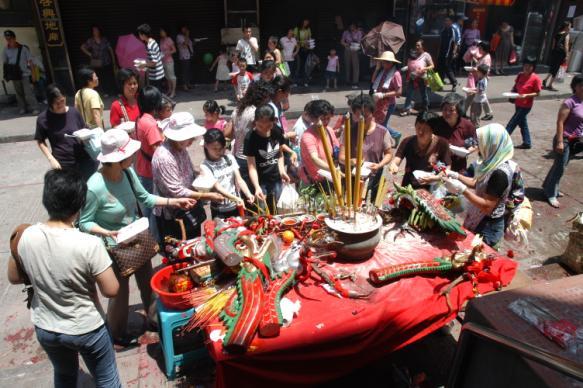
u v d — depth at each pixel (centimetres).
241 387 233
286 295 261
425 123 397
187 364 314
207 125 529
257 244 279
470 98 937
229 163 400
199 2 1210
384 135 449
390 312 247
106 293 244
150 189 440
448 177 346
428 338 347
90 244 235
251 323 224
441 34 1154
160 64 1027
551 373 150
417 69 975
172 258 308
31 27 1080
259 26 1255
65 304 236
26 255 230
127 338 345
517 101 777
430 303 260
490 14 1409
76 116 465
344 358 247
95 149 447
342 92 1197
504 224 365
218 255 266
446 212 320
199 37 1248
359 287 268
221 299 253
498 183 327
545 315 175
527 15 1402
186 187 369
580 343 161
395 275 270
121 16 1174
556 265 443
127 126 449
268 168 431
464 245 312
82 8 1137
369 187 430
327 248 296
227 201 398
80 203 235
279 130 434
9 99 1100
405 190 334
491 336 159
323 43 1321
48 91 442
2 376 325
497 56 1384
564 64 1224
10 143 877
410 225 334
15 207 608
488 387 174
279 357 229
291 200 355
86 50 1131
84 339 242
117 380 268
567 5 1389
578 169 713
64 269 229
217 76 1193
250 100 454
